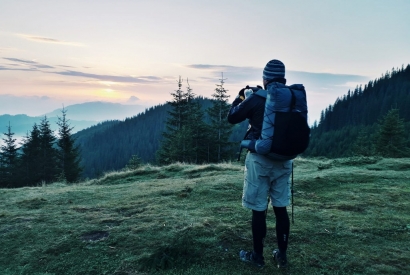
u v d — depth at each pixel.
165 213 4.98
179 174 10.09
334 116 119.81
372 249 3.65
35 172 42.34
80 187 8.29
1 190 8.55
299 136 2.82
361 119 109.06
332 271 3.20
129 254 3.62
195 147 33.94
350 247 3.70
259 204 3.12
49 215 5.09
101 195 6.79
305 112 2.90
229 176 8.48
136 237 4.00
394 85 122.88
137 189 7.28
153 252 3.56
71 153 43.72
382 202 5.55
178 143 33.72
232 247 3.71
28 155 43.34
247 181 3.17
